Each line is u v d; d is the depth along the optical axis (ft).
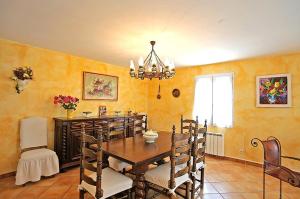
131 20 6.88
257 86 12.24
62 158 10.38
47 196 7.86
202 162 8.52
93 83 13.57
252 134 12.41
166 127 16.98
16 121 9.86
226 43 9.29
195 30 7.70
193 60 12.88
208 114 14.28
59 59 11.59
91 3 5.74
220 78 13.83
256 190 8.80
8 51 9.52
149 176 6.96
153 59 11.25
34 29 7.96
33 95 10.48
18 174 8.41
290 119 11.09
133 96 17.06
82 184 6.28
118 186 6.08
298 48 10.00
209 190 8.72
